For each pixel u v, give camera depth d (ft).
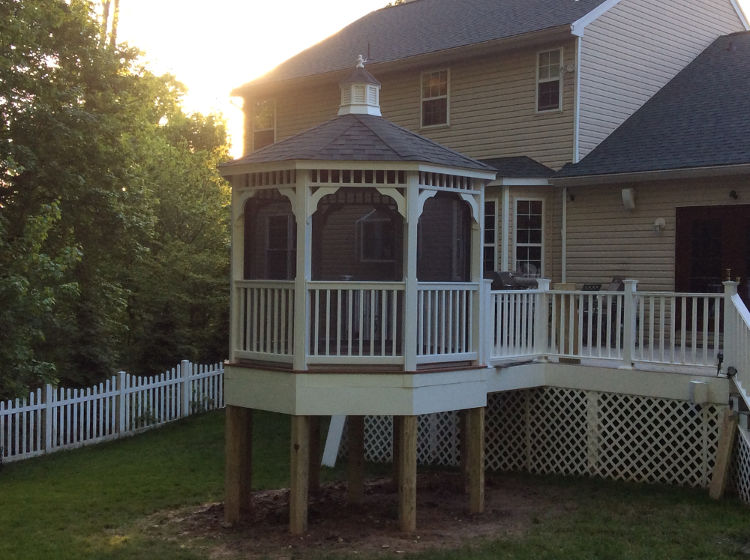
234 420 28.32
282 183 26.89
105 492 32.30
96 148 48.29
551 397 34.81
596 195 46.93
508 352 32.73
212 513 29.32
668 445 31.48
